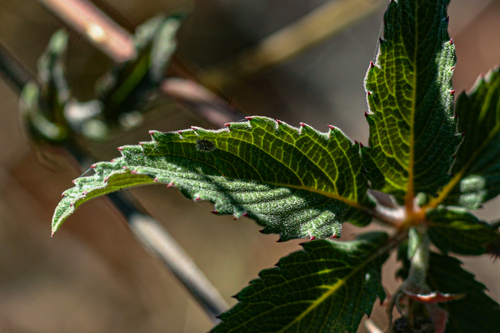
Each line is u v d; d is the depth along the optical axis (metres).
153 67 0.31
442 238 0.25
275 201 0.23
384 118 0.24
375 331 0.25
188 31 0.71
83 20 0.31
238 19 0.71
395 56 0.24
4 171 0.71
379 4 0.43
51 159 0.35
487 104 0.25
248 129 0.23
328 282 0.24
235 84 0.44
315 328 0.23
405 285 0.24
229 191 0.23
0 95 0.68
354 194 0.24
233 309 0.23
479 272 0.58
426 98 0.24
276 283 0.24
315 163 0.24
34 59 0.63
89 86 0.60
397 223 0.25
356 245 0.24
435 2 0.24
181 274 0.28
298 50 0.44
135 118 0.32
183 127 0.67
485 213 0.61
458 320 0.24
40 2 0.32
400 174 0.24
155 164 0.23
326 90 0.71
